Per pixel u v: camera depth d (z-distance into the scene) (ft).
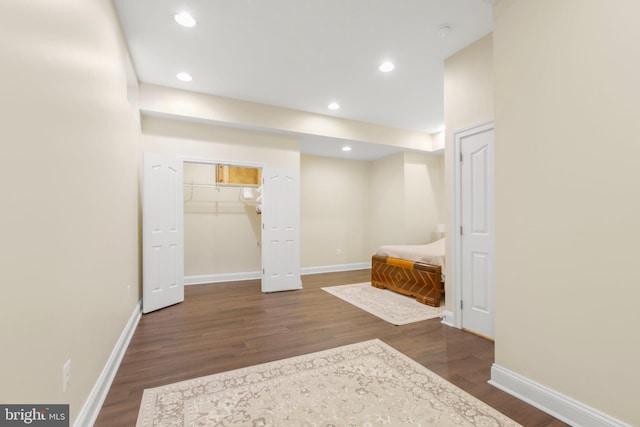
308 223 20.03
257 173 17.79
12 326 2.91
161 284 11.80
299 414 5.34
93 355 5.35
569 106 5.08
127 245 8.69
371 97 13.19
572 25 5.04
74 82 4.51
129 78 10.60
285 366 7.12
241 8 7.61
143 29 8.39
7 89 2.85
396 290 14.14
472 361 7.37
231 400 5.78
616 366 4.52
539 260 5.53
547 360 5.41
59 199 3.97
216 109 12.93
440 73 11.10
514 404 5.62
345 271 20.72
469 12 7.84
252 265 17.85
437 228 19.90
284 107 14.29
